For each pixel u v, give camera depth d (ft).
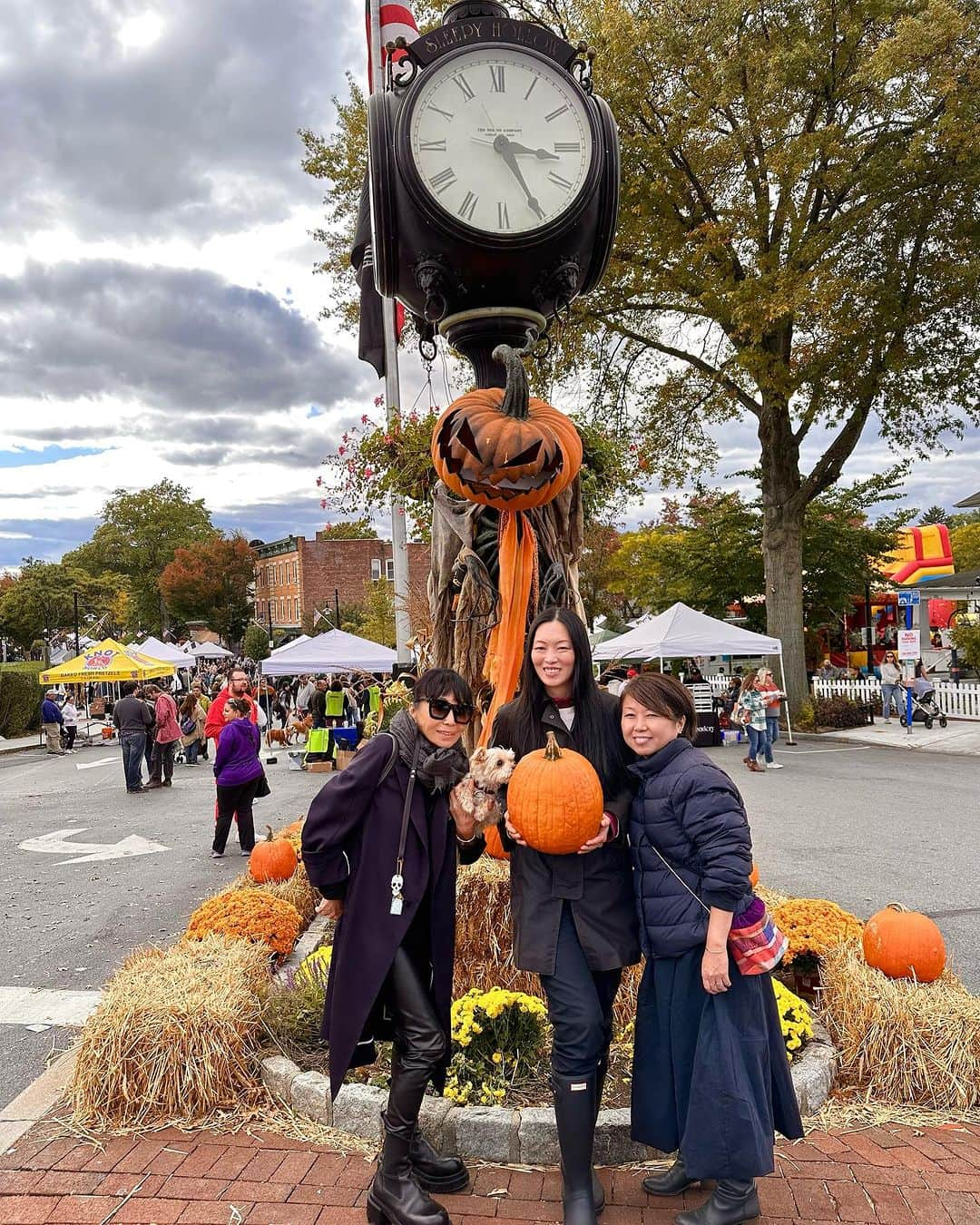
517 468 11.35
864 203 53.36
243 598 253.03
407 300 13.44
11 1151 9.63
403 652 37.01
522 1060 10.20
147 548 272.72
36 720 93.09
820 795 37.06
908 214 53.42
